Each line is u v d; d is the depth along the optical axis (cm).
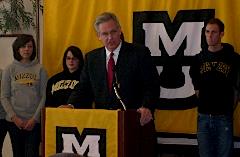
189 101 388
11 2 445
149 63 238
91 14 418
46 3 433
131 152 203
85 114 209
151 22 399
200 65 332
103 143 204
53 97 381
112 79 234
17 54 380
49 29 432
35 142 372
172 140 394
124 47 237
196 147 386
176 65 392
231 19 378
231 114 330
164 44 395
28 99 374
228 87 327
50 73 432
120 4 409
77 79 381
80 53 386
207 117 329
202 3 386
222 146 328
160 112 397
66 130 214
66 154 104
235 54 332
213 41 323
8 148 464
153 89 236
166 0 395
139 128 207
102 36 230
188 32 389
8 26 448
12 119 369
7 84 378
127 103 231
